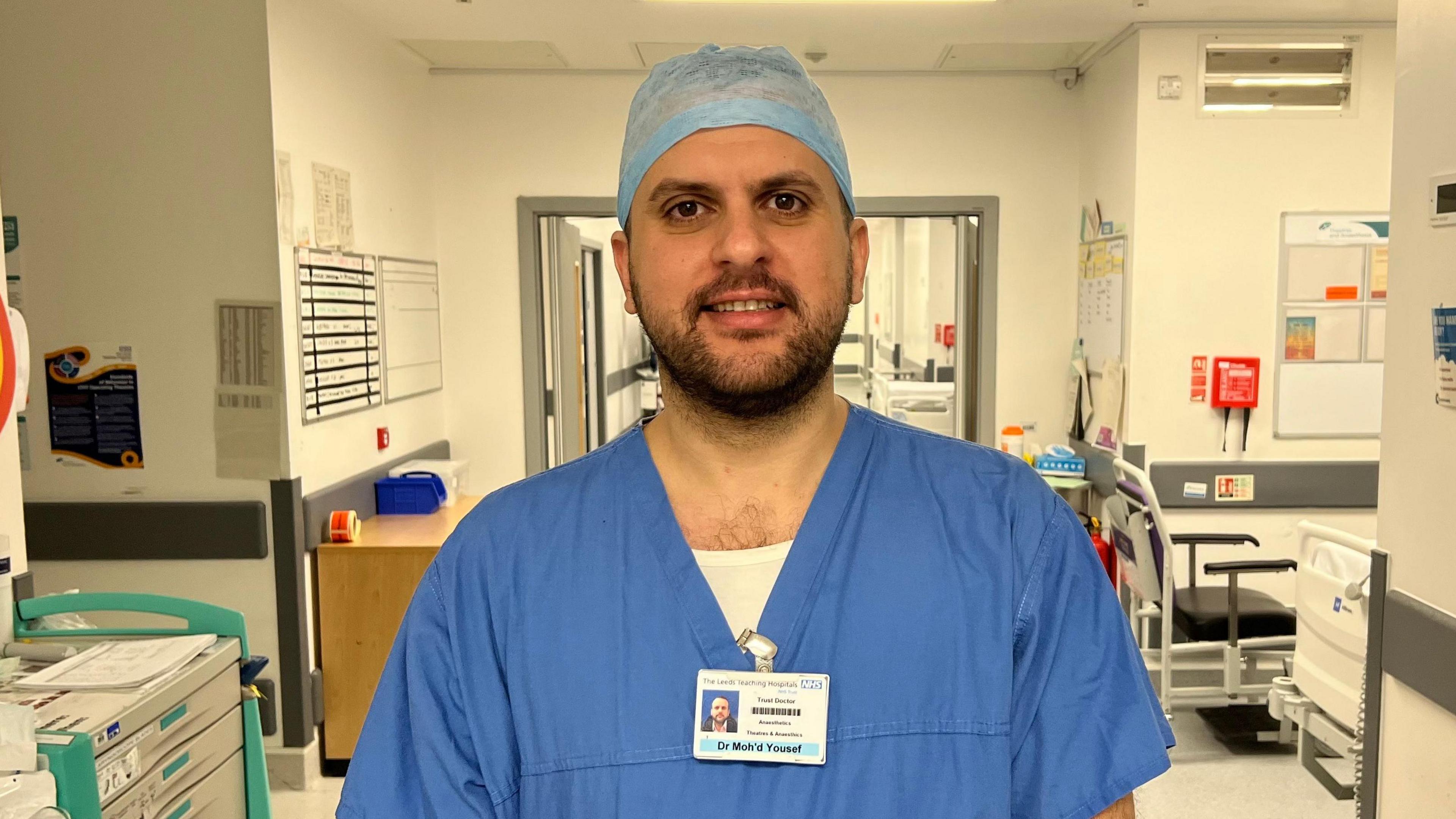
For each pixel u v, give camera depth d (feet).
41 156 9.21
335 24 10.42
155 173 9.13
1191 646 10.46
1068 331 14.07
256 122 8.98
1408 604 5.23
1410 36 5.21
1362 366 11.89
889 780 3.12
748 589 3.36
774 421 3.39
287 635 9.48
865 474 3.56
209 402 9.30
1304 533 9.01
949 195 13.94
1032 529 3.40
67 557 9.39
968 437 14.78
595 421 22.21
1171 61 11.62
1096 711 3.23
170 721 5.14
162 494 9.41
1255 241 11.83
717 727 3.10
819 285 3.28
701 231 3.28
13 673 5.29
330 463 10.25
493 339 13.94
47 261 9.29
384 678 3.58
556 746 3.23
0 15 9.15
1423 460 5.16
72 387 9.37
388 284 11.89
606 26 11.42
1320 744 10.21
